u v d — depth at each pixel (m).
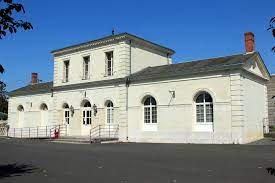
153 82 26.00
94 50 30.41
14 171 12.12
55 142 27.27
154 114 26.02
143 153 17.62
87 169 12.40
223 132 22.28
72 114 31.61
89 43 30.42
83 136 29.70
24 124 37.53
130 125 27.03
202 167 12.37
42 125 35.34
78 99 31.25
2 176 11.05
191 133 23.67
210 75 23.11
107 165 13.36
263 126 25.64
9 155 17.42
